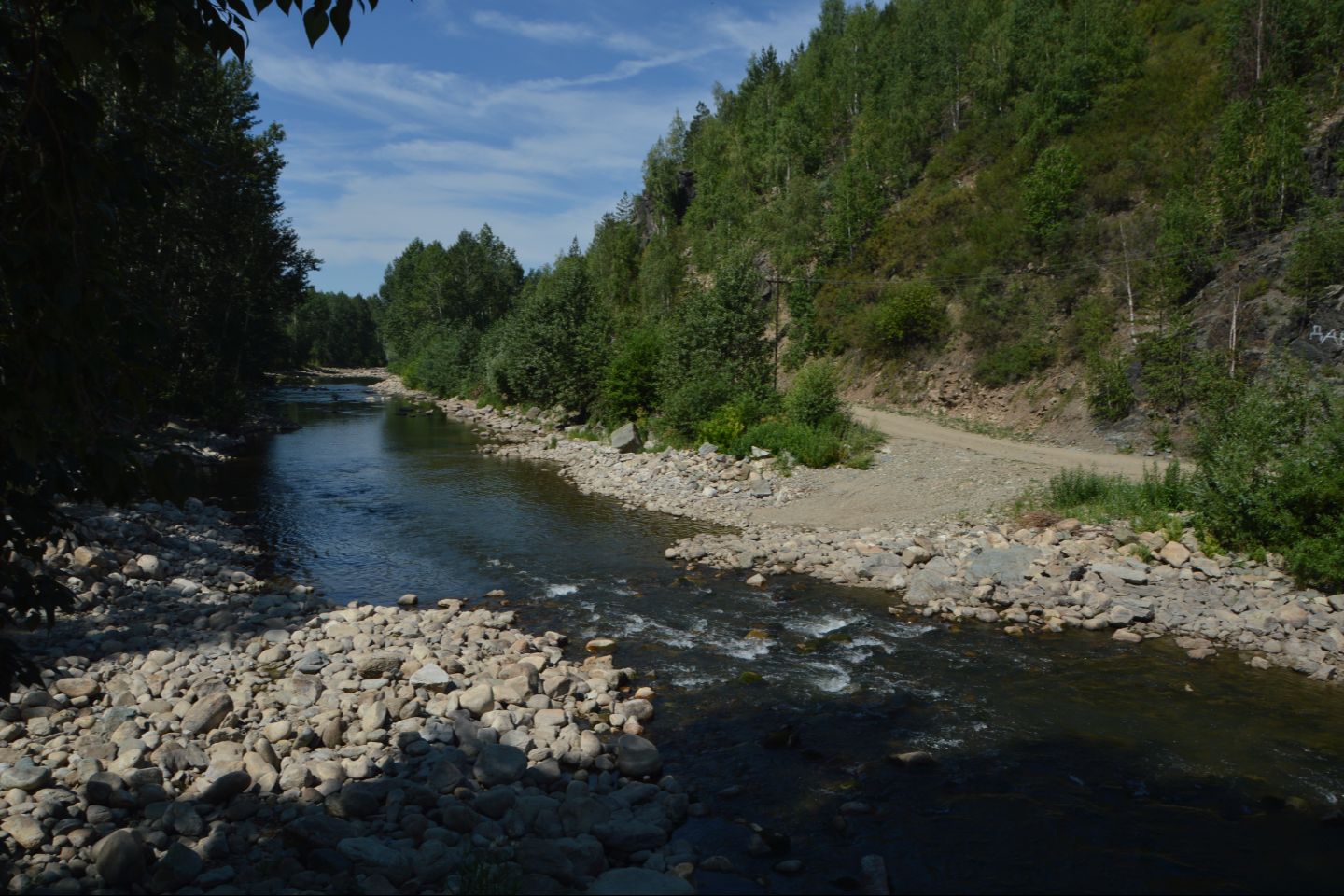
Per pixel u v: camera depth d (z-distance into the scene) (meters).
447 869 6.17
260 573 15.91
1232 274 30.36
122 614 12.14
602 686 10.29
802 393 30.89
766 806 7.73
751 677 10.91
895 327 45.75
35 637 10.88
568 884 6.16
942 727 9.50
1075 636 12.86
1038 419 35.09
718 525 20.84
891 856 6.94
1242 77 37.41
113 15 3.26
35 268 3.37
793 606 14.21
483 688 9.42
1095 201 40.56
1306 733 9.41
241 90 37.16
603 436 38.34
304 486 25.94
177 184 3.94
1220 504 15.84
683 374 35.59
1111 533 17.23
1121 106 45.03
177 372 35.75
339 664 10.51
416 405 63.72
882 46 85.88
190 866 5.90
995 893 6.46
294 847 6.45
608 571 16.41
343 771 7.72
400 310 109.62
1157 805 7.81
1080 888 6.55
